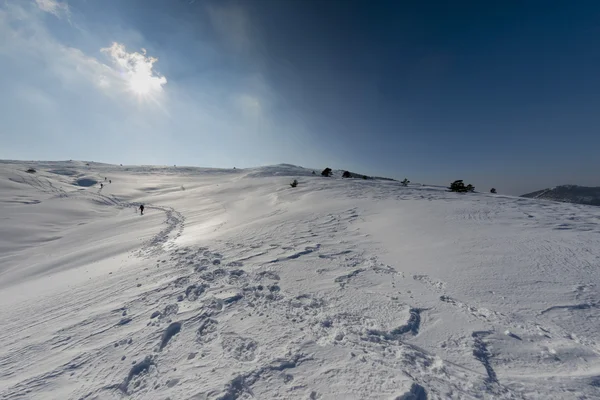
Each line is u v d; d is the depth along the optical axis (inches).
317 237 381.1
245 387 112.4
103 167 3580.2
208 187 1876.2
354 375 114.0
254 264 284.7
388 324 154.1
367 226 418.9
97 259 487.8
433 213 458.0
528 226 343.6
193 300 209.8
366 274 233.5
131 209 1330.0
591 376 109.3
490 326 146.9
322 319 162.7
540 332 140.0
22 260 623.5
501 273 210.7
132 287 266.4
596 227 327.3
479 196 710.5
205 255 344.8
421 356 126.2
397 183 1270.9
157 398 113.6
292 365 123.0
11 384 139.9
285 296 200.1
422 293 190.5
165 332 166.6
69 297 277.4
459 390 105.3
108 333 179.3
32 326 220.4
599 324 143.6
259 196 1141.7
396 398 100.0
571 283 188.1
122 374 133.8
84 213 1207.6
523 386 106.4
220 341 148.6
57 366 150.4
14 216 1012.5
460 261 241.8
